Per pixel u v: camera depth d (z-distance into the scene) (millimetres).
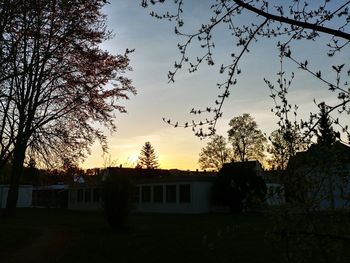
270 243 4281
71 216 32969
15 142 22922
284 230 4051
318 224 4074
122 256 14086
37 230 20859
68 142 26812
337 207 4137
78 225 23375
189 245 14602
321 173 4160
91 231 20172
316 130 4340
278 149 4516
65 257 14305
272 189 4215
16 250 15820
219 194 34125
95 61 25672
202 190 36812
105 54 26000
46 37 19844
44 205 60312
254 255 12266
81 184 47938
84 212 41500
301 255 4137
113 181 20859
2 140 22688
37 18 16734
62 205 54188
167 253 13805
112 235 18328
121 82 27422
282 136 4535
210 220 25000
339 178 4168
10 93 21172
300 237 4062
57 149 26672
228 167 34062
